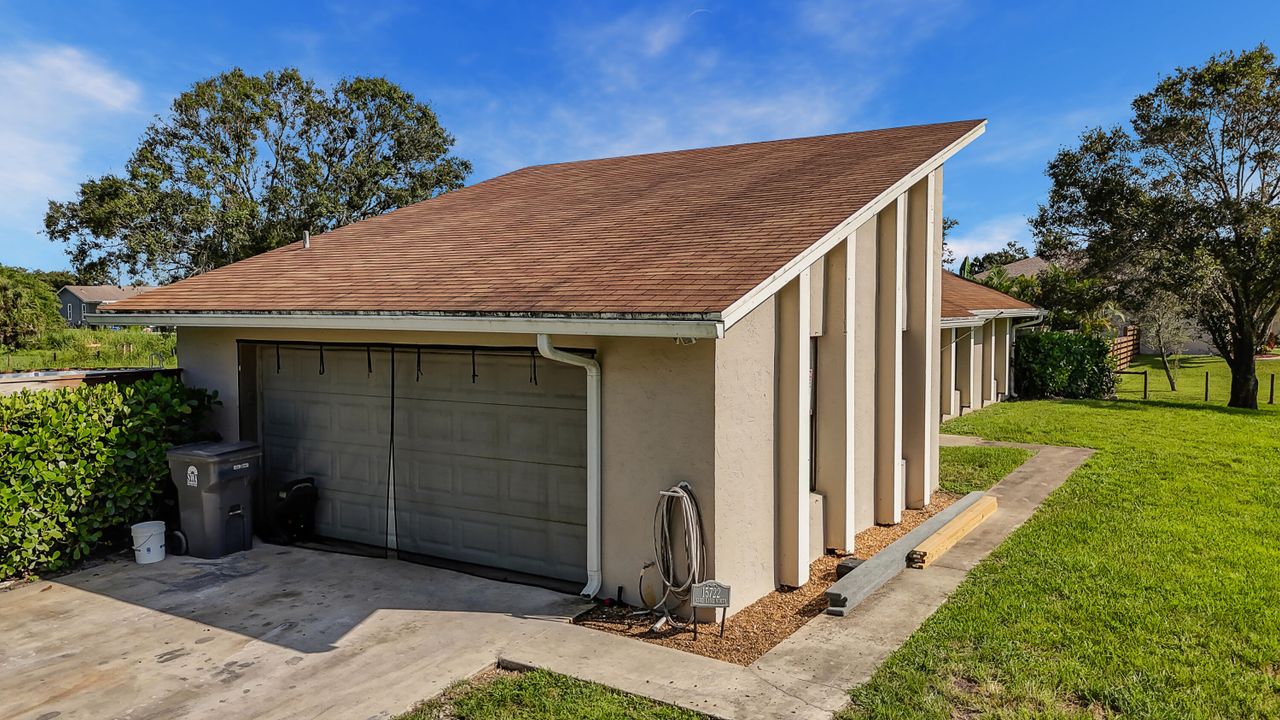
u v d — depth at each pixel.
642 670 4.88
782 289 6.54
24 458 6.71
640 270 6.07
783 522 6.65
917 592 6.24
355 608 6.07
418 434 7.56
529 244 7.91
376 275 7.94
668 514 5.79
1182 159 19.97
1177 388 23.97
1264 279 18.64
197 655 5.20
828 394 7.47
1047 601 5.92
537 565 6.88
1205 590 6.09
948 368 15.80
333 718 4.33
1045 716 4.20
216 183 35.53
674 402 5.80
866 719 4.18
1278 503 8.91
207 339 8.62
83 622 5.80
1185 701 4.36
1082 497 9.37
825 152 9.84
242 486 7.67
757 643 5.39
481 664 5.01
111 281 37.00
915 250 9.23
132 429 7.54
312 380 8.23
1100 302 21.48
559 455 6.72
